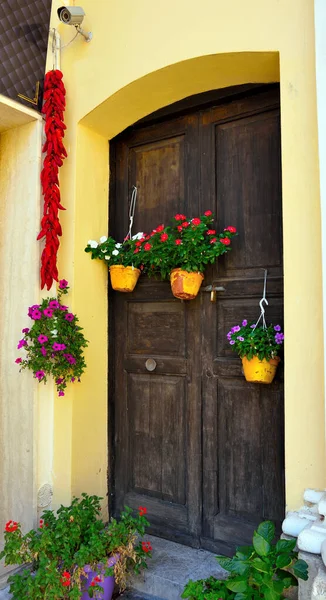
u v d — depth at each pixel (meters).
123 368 2.80
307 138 1.89
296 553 1.64
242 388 2.37
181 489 2.55
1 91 2.43
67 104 2.70
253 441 2.32
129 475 2.76
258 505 2.29
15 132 2.75
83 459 2.62
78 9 2.44
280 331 2.23
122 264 2.57
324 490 1.79
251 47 2.06
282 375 2.24
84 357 2.62
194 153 2.58
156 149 2.75
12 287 2.71
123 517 2.22
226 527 2.38
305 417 1.85
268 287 2.29
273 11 2.02
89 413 2.66
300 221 1.89
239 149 2.44
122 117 2.71
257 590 1.63
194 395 2.51
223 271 2.44
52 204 2.53
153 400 2.68
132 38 2.45
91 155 2.76
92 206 2.75
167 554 2.41
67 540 2.06
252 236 2.36
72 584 1.96
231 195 2.44
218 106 2.51
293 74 1.95
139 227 2.78
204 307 2.50
